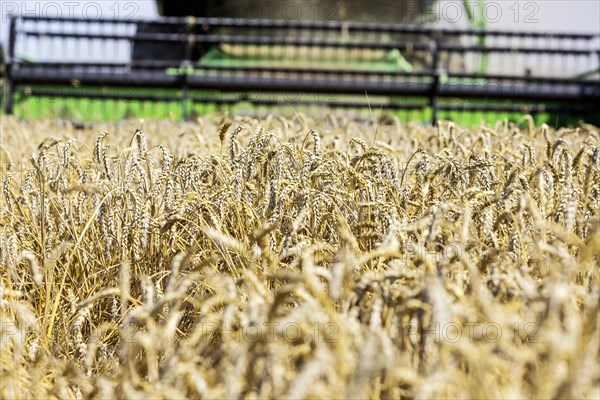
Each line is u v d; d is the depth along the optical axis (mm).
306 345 3059
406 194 5359
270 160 5770
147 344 3410
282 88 23516
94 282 5547
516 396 2744
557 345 2518
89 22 24609
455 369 3018
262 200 5523
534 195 5285
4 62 23531
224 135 6234
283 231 5273
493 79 23422
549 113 23859
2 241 5164
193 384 3207
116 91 23906
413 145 9109
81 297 5379
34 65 23406
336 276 2873
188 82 23484
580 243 3854
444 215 4648
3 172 7598
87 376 4102
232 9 26031
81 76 23422
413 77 24141
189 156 7094
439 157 6043
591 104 23875
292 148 5863
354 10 26062
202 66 23484
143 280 3828
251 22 24000
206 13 26188
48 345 4688
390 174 5402
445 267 3691
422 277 3572
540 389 2631
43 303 5164
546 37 25375
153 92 24266
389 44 24328
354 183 5465
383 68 25297
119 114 23938
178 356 3371
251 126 9891
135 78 23469
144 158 5957
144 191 5809
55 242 5957
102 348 4527
